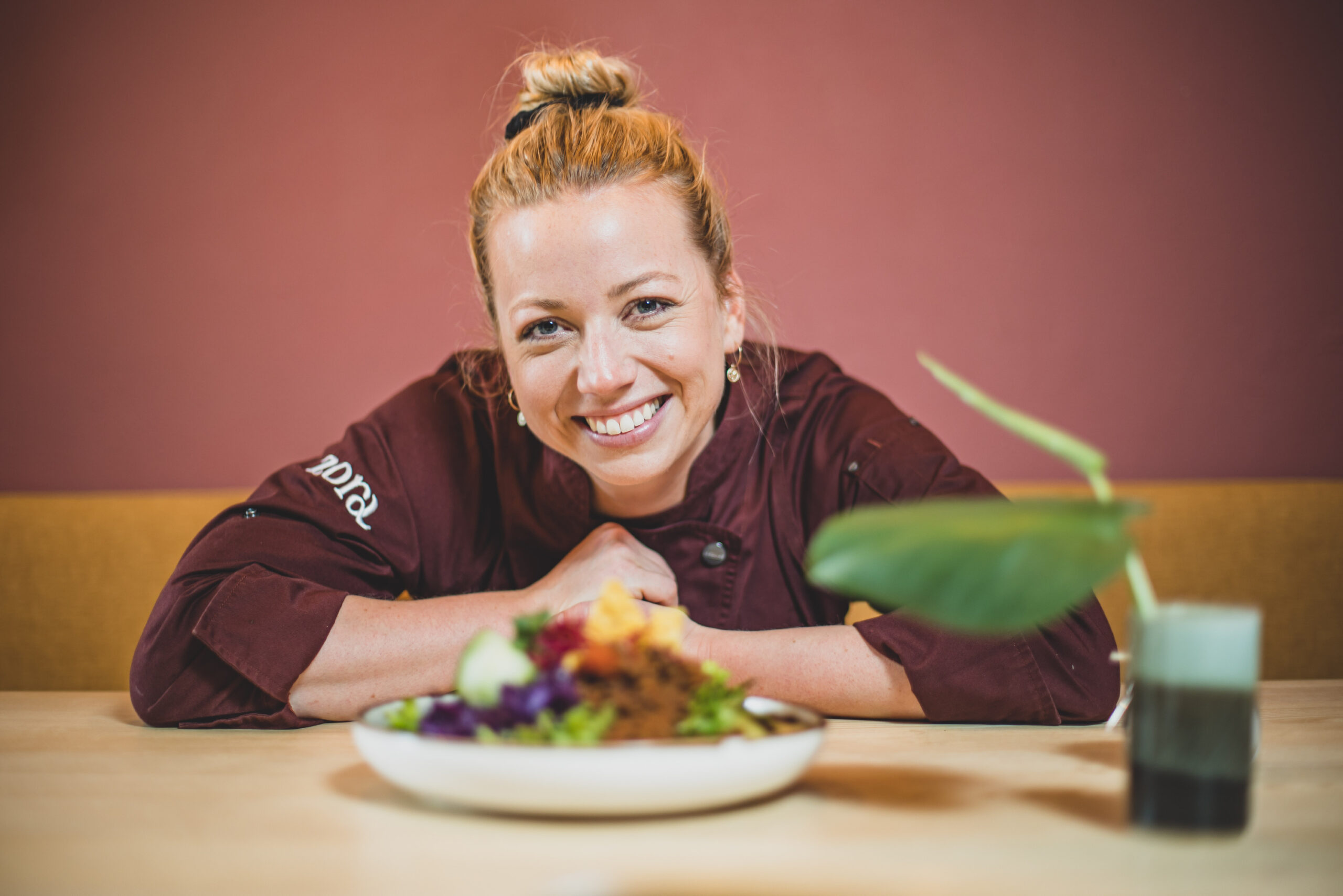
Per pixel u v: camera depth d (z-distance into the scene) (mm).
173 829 678
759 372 1474
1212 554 1951
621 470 1269
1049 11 2291
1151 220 2283
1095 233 2285
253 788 797
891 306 2287
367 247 2328
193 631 1134
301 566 1284
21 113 2328
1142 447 2271
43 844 648
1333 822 689
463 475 1488
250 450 2322
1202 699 648
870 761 881
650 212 1200
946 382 646
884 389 2281
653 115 1322
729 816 696
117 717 1188
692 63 2311
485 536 1501
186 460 2320
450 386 1557
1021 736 1021
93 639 1950
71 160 2328
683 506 1417
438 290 2320
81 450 2316
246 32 2336
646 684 685
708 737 676
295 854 622
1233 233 2277
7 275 2322
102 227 2326
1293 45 2275
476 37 2334
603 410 1228
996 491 1318
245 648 1124
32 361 2320
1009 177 2287
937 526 570
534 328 1222
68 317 2322
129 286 2322
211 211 2330
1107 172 2285
